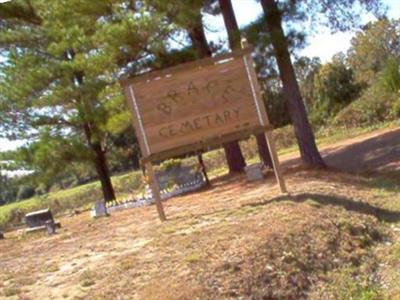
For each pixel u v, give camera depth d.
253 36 10.84
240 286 4.88
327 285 5.18
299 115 12.30
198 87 8.55
